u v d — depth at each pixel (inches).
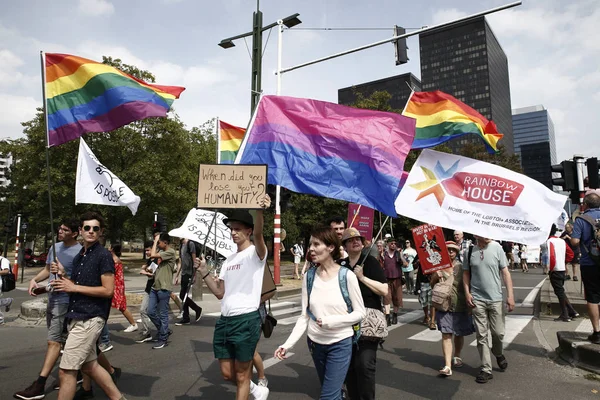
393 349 274.5
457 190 233.6
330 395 126.1
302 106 208.2
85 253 158.7
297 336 134.5
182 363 237.1
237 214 153.7
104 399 179.3
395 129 200.7
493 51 5068.9
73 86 202.1
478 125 301.0
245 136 205.9
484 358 209.2
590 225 227.3
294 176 197.8
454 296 221.0
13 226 865.5
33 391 177.3
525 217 224.7
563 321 347.6
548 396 186.9
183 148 1067.9
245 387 145.3
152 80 1016.2
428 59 5147.6
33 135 915.4
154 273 285.0
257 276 151.0
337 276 134.3
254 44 550.6
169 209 1061.8
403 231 1379.2
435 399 183.8
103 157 923.4
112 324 349.7
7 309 373.4
